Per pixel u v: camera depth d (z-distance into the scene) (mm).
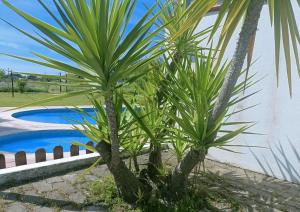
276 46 2240
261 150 4664
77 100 11523
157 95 3580
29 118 13023
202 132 2801
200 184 3939
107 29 2350
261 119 4660
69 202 3295
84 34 2166
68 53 2402
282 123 4418
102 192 3514
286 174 4375
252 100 4750
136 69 2457
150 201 3246
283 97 4391
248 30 2391
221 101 2670
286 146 4383
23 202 3258
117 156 3006
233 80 2578
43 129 9039
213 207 3318
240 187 3986
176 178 3230
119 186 3297
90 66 2418
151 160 3779
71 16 2283
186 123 2850
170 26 3320
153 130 3406
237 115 4941
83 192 3547
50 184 3758
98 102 3244
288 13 2217
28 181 3826
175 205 3209
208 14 5250
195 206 3256
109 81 2432
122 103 3164
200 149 2912
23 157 4117
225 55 5031
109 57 2373
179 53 3426
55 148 4473
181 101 3373
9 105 13719
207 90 3119
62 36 2354
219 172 4609
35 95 18281
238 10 2010
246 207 3371
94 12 2316
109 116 2770
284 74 4355
